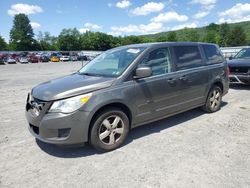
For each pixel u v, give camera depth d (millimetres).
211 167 3408
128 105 4066
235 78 8961
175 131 4797
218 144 4156
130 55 4473
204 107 5816
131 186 3025
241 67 8828
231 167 3400
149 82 4355
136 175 3262
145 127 5039
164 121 5398
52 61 52250
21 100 8211
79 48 114000
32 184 3123
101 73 4453
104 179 3189
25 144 4352
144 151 3953
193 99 5301
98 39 113750
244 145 4102
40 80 14641
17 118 5988
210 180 3102
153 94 4422
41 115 3617
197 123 5242
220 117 5629
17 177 3293
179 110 5031
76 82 3998
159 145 4160
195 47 5539
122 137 4102
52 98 3566
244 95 8047
